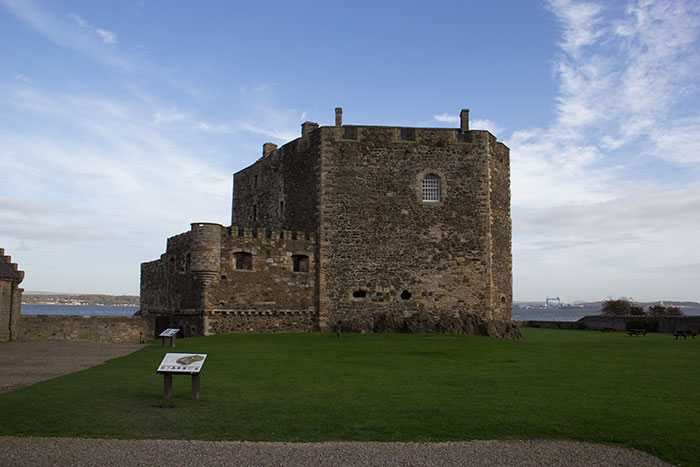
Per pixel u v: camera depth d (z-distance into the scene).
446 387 15.11
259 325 31.86
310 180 35.69
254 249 31.97
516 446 9.66
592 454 9.28
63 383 14.95
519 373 17.84
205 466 8.42
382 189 34.81
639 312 63.16
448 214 35.06
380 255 34.28
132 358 20.78
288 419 11.21
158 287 41.84
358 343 26.48
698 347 27.09
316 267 34.16
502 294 37.12
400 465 8.63
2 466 8.22
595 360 21.36
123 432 10.09
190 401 12.76
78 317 31.52
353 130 35.22
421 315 33.53
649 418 11.47
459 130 36.62
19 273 30.06
